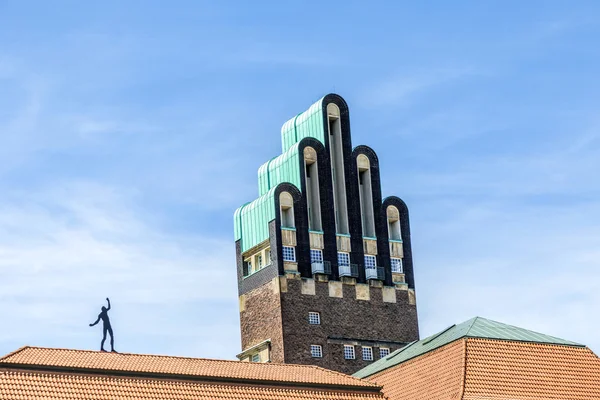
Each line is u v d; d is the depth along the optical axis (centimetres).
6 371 9338
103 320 10731
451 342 11300
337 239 14812
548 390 10850
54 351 10006
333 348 14362
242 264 14938
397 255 15138
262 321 14500
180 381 9819
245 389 9988
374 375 11956
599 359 11400
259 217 14838
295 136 15512
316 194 14862
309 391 10219
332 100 15212
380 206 15188
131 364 9969
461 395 10506
